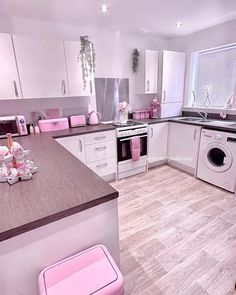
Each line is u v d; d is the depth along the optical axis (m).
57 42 2.39
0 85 2.18
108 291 0.79
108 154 2.84
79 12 2.27
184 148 3.13
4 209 0.85
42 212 0.82
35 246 0.83
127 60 3.33
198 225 1.98
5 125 2.33
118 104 3.21
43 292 0.77
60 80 2.50
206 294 1.32
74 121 2.84
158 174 3.22
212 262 1.55
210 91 3.32
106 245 1.04
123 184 2.93
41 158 1.53
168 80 3.38
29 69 2.29
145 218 2.12
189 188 2.73
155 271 1.49
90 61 2.62
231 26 2.75
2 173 1.13
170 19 2.60
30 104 2.69
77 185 1.05
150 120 3.28
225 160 2.51
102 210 0.97
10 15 2.33
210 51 3.20
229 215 2.12
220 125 2.57
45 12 2.26
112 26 2.81
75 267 0.87
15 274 0.82
